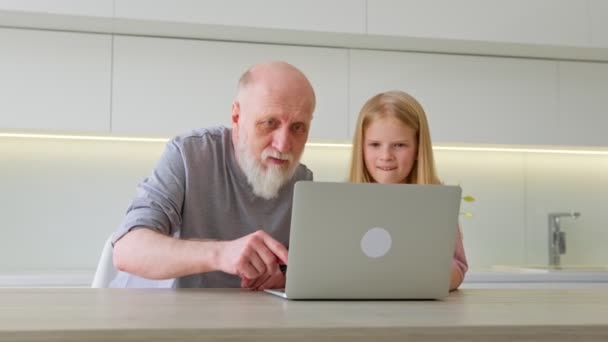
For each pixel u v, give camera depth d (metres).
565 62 3.18
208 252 1.38
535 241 3.46
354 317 0.94
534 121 3.13
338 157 3.27
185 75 2.83
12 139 3.01
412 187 1.26
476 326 0.85
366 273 1.26
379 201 1.24
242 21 2.72
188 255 1.39
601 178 3.52
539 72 3.15
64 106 2.73
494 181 3.43
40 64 2.71
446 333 0.84
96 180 3.07
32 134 2.89
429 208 1.27
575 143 3.17
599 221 3.52
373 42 2.93
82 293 1.34
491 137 3.09
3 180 3.00
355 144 2.06
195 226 1.89
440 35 2.88
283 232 2.00
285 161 1.90
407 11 2.87
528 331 0.87
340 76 2.97
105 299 1.20
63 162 3.05
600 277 2.87
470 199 2.71
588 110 3.19
